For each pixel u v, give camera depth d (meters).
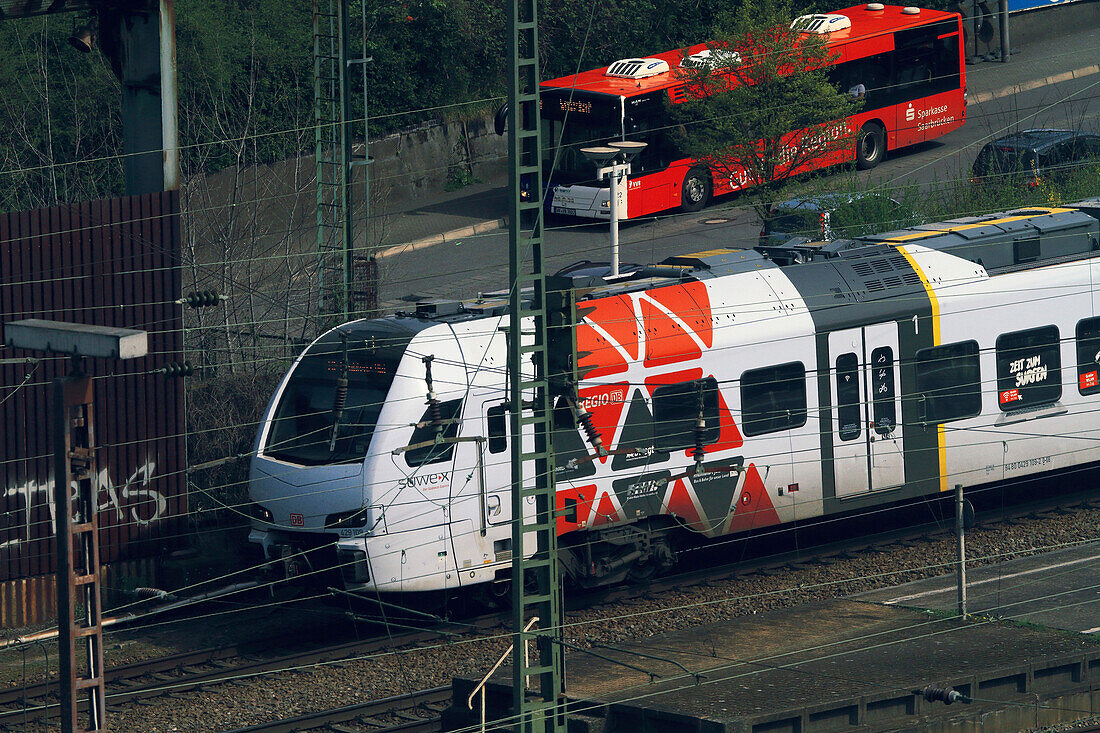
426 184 148.62
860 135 143.50
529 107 49.44
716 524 70.56
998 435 78.44
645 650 58.69
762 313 71.56
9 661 63.16
